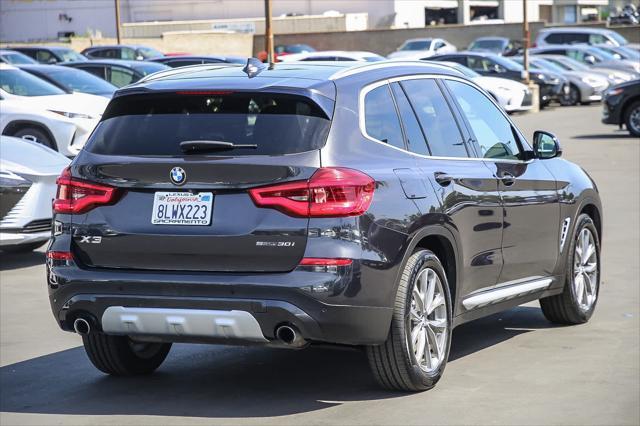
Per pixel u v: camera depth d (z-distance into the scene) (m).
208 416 8.23
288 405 8.45
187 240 8.02
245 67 8.76
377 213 8.05
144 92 8.37
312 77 8.41
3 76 25.69
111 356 9.23
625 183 23.61
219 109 8.23
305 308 7.78
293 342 7.91
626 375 9.19
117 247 8.23
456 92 9.78
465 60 50.19
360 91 8.53
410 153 8.77
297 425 7.91
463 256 9.09
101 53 52.69
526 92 46.47
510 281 10.00
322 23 93.62
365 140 8.34
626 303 12.27
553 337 10.70
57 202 8.51
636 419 7.92
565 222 10.83
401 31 83.12
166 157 8.12
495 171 9.70
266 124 8.09
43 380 9.49
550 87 51.53
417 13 100.81
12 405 8.71
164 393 8.93
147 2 103.25
